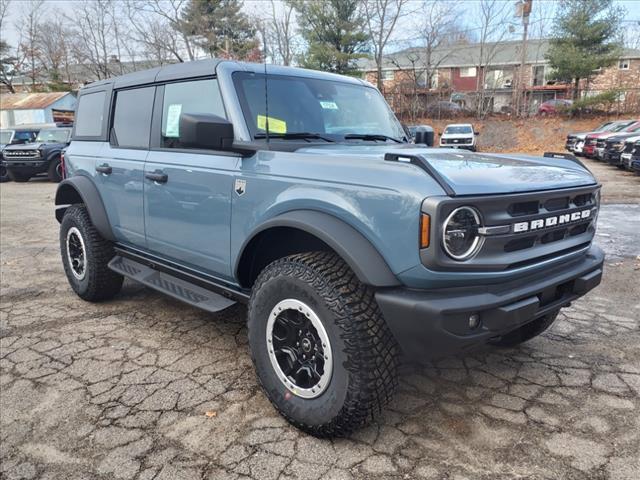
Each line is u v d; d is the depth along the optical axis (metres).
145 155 3.75
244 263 3.01
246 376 3.24
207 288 3.41
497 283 2.34
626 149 15.65
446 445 2.53
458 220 2.17
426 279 2.18
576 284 2.76
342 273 2.45
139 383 3.15
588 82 32.91
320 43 28.75
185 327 4.06
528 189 2.42
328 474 2.32
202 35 30.11
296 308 2.55
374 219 2.29
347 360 2.35
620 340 3.80
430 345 2.23
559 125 30.53
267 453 2.47
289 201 2.63
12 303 4.65
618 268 5.77
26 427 2.71
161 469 2.37
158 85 3.75
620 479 2.28
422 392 3.04
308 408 2.55
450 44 39.97
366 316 2.36
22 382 3.18
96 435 2.63
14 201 12.19
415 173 2.25
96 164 4.30
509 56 43.00
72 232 4.58
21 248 7.03
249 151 2.93
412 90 34.00
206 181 3.15
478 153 3.16
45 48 46.34
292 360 2.63
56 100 35.19
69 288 5.13
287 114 3.27
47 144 16.67
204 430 2.66
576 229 2.83
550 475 2.31
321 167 2.58
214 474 2.33
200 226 3.26
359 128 3.62
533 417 2.77
